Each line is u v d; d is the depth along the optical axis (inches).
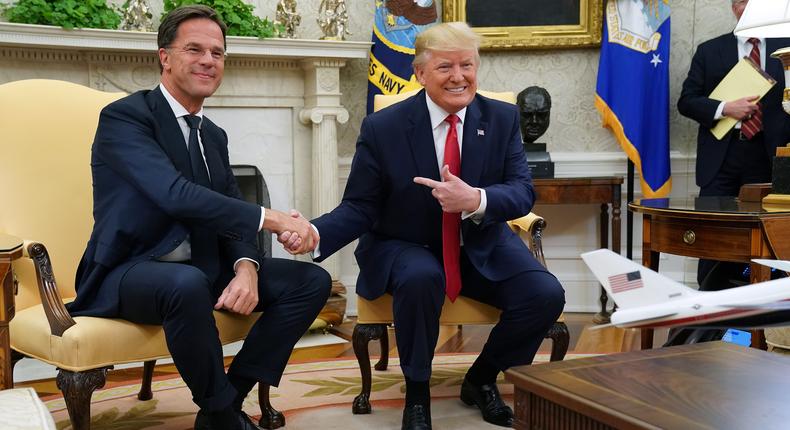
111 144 89.3
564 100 187.2
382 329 107.7
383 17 173.9
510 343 102.6
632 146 174.7
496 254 104.3
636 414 50.7
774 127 155.5
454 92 99.3
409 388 97.9
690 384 57.0
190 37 91.4
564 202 166.4
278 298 94.1
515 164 106.5
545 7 182.5
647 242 113.1
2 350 80.7
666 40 175.2
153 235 89.9
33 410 51.9
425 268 95.9
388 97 126.7
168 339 83.5
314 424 103.3
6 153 100.1
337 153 177.2
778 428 48.2
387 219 105.7
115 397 118.0
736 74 157.6
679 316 49.2
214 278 92.5
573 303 187.3
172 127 93.2
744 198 119.1
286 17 170.7
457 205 96.1
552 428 57.1
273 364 93.3
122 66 156.9
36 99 103.2
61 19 143.2
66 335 81.3
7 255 79.5
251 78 169.0
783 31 116.6
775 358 64.2
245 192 172.2
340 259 188.2
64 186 102.6
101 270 88.7
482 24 184.1
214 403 85.4
